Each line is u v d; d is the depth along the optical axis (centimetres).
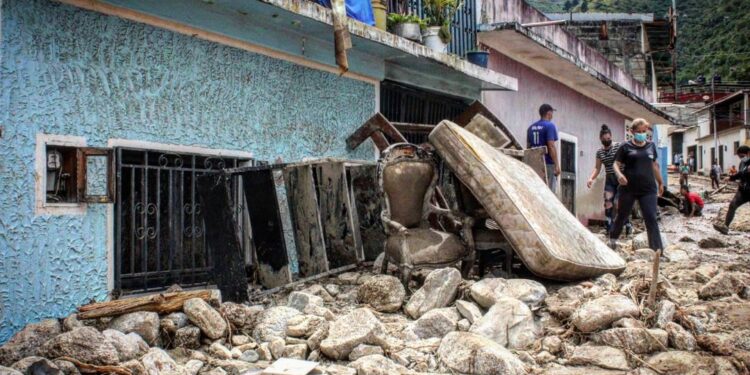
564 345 451
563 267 540
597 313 459
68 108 477
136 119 530
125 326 430
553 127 998
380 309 532
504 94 1248
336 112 780
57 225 466
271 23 658
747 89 4441
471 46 1117
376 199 695
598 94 1814
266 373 382
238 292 526
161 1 544
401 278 570
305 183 609
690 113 4141
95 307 442
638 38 2888
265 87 670
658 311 473
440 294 514
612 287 552
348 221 636
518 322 461
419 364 419
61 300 468
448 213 612
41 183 456
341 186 638
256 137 656
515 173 625
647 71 3102
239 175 632
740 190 1228
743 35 6506
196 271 582
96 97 498
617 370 414
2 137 432
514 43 1209
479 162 565
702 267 695
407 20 859
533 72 1400
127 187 558
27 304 446
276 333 459
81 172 479
